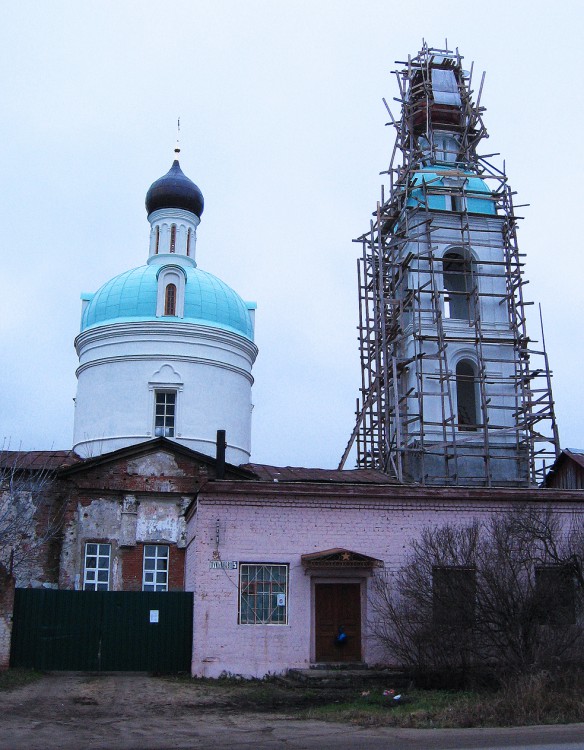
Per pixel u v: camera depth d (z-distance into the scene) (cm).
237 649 2227
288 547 2305
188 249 4066
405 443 3319
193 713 1672
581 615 2019
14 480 2966
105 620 2350
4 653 2234
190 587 2528
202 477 3066
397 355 3559
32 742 1332
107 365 3650
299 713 1658
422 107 3762
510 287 3512
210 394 3656
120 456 3030
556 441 3359
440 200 3556
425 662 2009
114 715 1641
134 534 2983
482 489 2423
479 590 1978
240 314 3894
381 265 3488
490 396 3334
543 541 2183
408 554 2338
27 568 2895
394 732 1423
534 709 1576
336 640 2267
